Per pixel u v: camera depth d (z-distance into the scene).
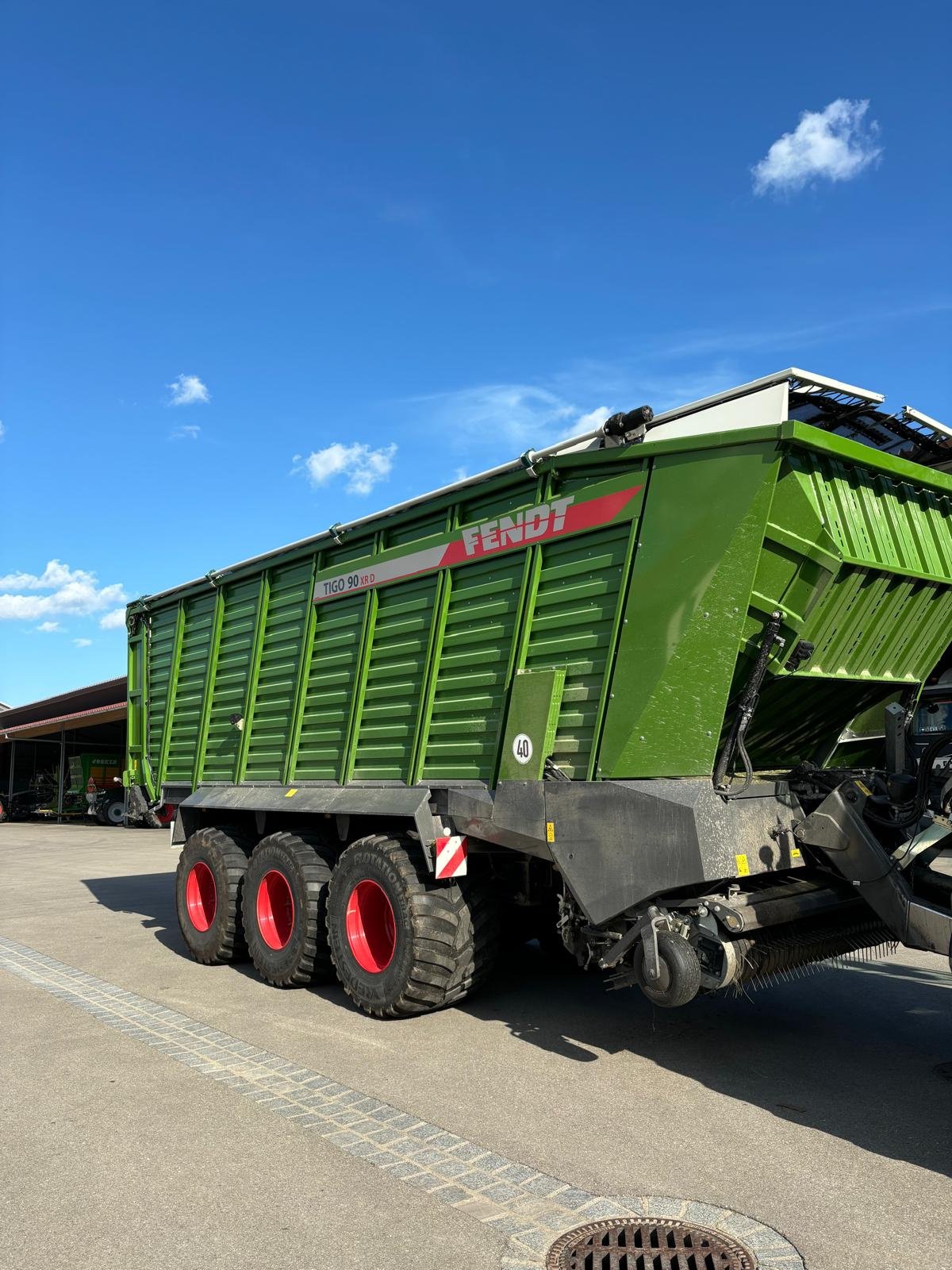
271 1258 3.08
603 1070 4.91
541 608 5.43
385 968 5.91
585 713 5.05
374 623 6.72
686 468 4.74
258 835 8.03
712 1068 4.93
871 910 5.04
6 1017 6.14
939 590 5.13
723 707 4.48
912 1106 4.36
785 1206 3.38
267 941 7.04
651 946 4.41
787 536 4.42
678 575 4.69
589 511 5.20
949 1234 3.17
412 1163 3.80
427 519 6.43
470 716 5.79
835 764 5.94
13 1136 4.14
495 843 5.39
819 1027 5.64
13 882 13.73
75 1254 3.13
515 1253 3.10
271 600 7.93
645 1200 3.44
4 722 36.22
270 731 7.68
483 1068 4.96
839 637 4.75
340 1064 5.08
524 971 7.29
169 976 7.39
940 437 5.25
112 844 21.41
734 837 4.39
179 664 9.21
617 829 4.67
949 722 5.56
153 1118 4.33
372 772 6.52
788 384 4.42
